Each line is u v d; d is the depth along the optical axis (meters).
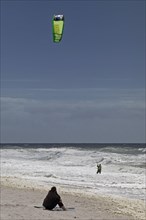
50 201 17.48
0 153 75.25
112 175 37.97
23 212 16.27
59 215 16.08
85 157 61.41
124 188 28.89
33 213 16.12
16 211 16.45
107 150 79.56
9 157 67.69
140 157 61.25
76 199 22.27
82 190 27.17
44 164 51.91
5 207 17.48
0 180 31.25
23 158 65.81
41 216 15.52
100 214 17.23
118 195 25.27
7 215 15.38
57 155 68.12
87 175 37.97
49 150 79.00
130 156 63.00
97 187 29.34
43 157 67.06
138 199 23.56
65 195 23.97
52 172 40.62
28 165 49.66
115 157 60.88
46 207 17.50
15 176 36.34
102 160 56.34
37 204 19.03
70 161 56.56
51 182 31.83
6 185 27.66
